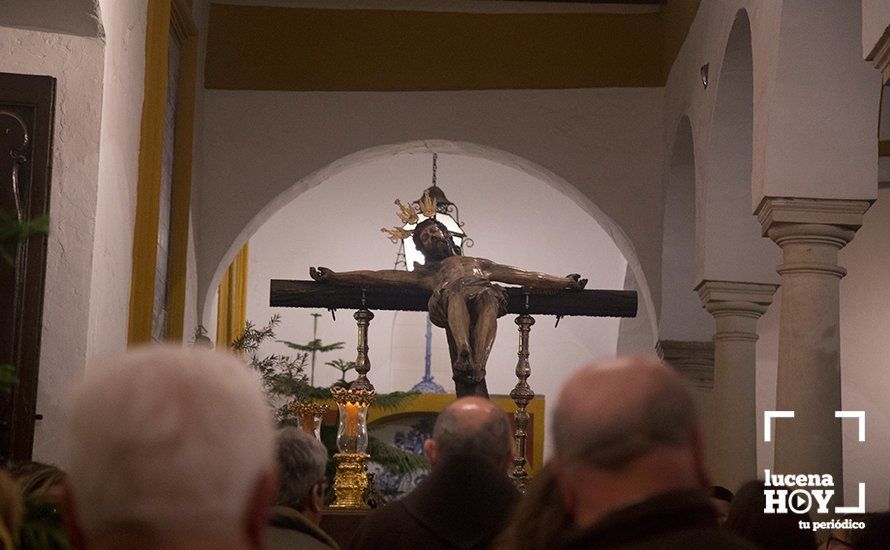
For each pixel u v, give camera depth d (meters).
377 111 16.44
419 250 13.05
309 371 21.28
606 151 16.39
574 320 21.86
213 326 18.50
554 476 2.82
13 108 8.48
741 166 12.67
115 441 1.68
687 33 14.50
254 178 16.20
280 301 12.81
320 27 16.52
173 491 1.68
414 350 21.52
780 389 9.91
